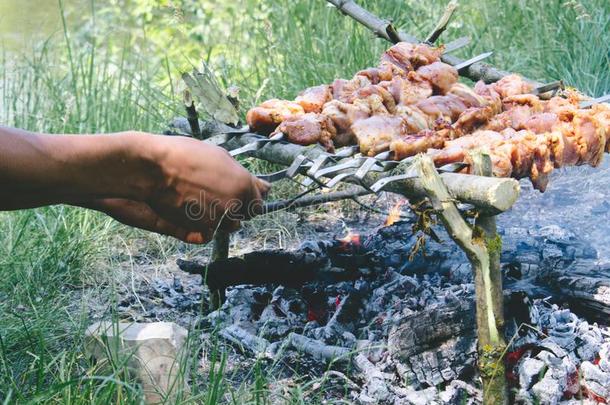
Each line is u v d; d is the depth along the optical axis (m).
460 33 6.24
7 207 1.59
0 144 1.51
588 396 2.89
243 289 3.62
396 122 2.98
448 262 3.54
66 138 1.60
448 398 2.86
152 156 1.68
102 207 1.94
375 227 4.54
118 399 2.58
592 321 3.26
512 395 2.82
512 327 3.00
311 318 3.45
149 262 4.16
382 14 6.07
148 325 2.82
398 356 2.96
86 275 3.86
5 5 9.13
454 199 2.45
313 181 2.58
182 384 2.66
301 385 2.99
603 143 3.12
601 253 3.75
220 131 3.12
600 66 5.70
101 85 5.26
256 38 6.21
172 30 7.59
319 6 6.07
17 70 5.77
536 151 2.92
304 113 3.15
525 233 3.88
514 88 3.36
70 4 9.16
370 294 3.44
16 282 3.70
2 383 2.84
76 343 3.05
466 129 3.07
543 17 6.13
